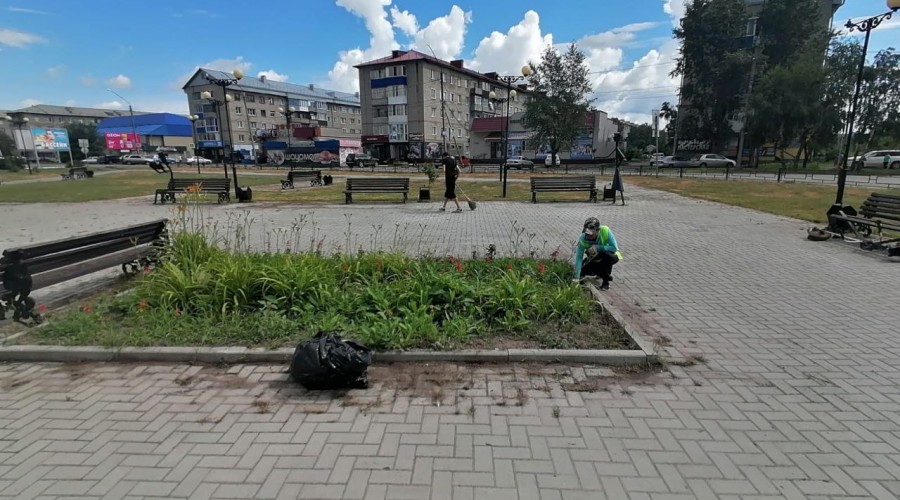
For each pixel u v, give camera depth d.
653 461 2.67
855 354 4.05
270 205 16.12
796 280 6.44
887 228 8.12
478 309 4.64
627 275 6.74
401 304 4.79
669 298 5.66
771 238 9.62
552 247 8.66
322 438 2.90
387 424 3.05
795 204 15.41
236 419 3.11
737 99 44.31
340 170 44.12
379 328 4.18
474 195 19.25
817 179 27.48
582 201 16.84
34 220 13.01
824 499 2.37
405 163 59.25
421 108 63.03
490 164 57.12
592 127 57.56
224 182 17.22
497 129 63.69
